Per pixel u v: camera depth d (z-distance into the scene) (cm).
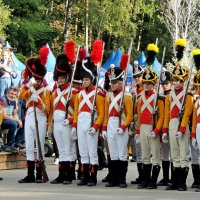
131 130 1633
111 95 1609
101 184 1641
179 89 1563
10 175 1812
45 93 1652
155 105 1575
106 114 1609
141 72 1744
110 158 1619
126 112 1590
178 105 1553
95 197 1400
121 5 5941
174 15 6738
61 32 5734
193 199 1399
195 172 1597
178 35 6638
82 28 6538
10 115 2006
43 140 1662
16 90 2014
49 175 1827
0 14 4409
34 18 5119
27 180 1652
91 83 1616
